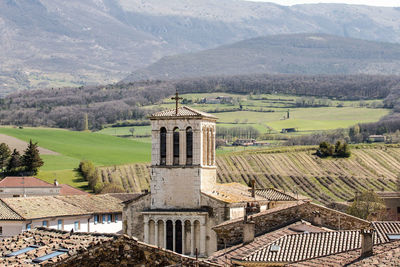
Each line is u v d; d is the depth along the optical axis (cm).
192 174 11575
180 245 11506
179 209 11588
